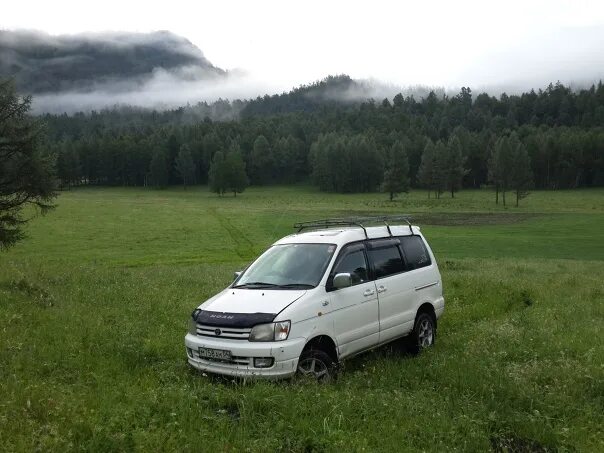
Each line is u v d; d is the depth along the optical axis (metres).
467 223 71.62
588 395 6.58
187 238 53.06
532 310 12.73
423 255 9.92
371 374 7.45
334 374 7.30
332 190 168.12
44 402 5.63
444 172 133.38
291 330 6.85
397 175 130.12
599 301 14.15
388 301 8.54
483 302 13.90
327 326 7.34
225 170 150.38
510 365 7.71
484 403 6.23
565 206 104.06
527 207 102.81
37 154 23.50
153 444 4.78
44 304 11.60
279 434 5.16
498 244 47.44
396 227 9.72
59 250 43.28
